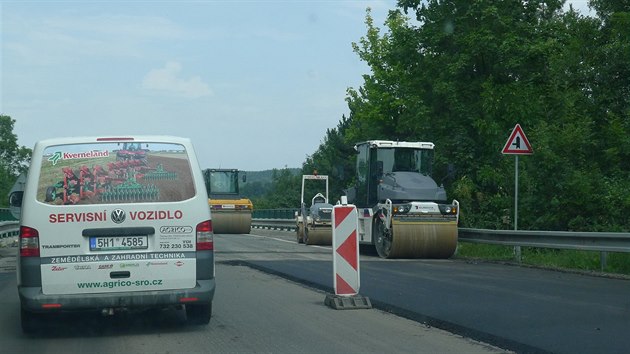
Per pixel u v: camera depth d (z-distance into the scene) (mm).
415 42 26000
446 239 18844
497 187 24172
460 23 25547
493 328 8336
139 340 8133
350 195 21750
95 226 7934
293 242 28312
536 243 16984
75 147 8102
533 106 24547
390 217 18938
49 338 8320
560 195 20906
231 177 39531
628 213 20203
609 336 7840
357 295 10398
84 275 7879
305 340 8023
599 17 29078
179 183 8227
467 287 12203
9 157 91438
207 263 8203
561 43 25250
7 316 9820
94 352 7543
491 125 24094
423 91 26391
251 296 11422
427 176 20531
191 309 8750
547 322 8727
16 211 16438
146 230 8039
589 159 23562
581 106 26078
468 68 25422
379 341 7938
